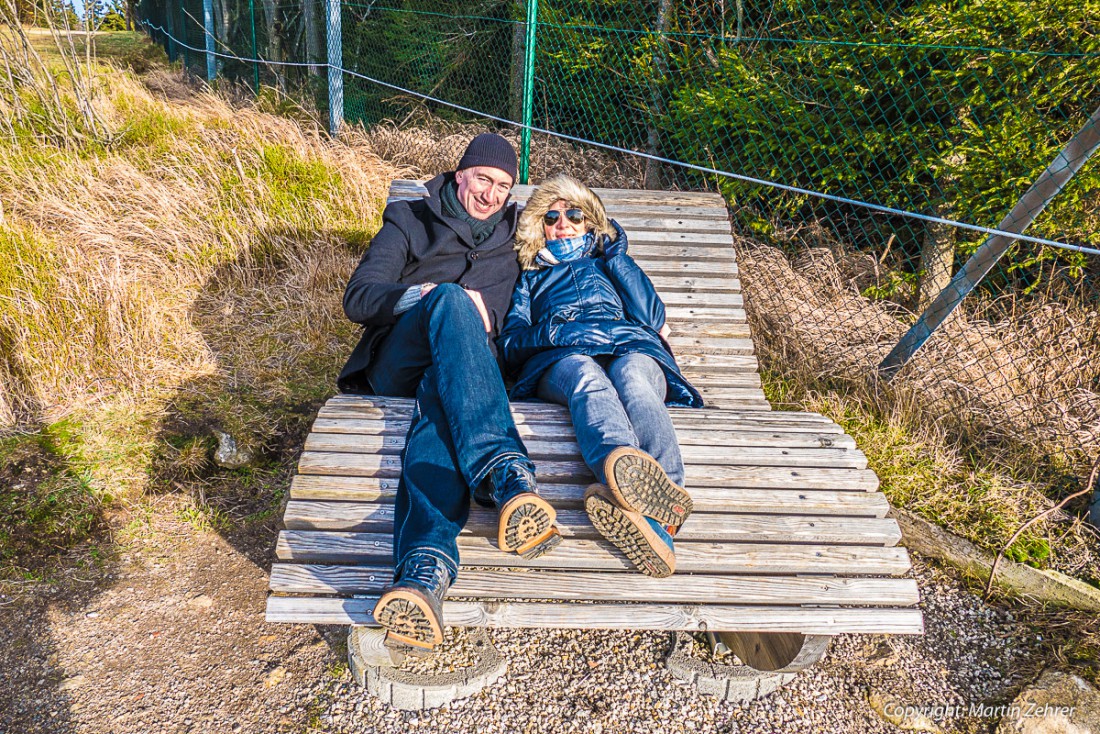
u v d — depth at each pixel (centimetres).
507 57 947
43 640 265
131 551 311
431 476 210
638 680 263
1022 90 441
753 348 382
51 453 351
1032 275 470
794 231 557
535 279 308
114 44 1805
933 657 278
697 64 632
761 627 218
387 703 247
